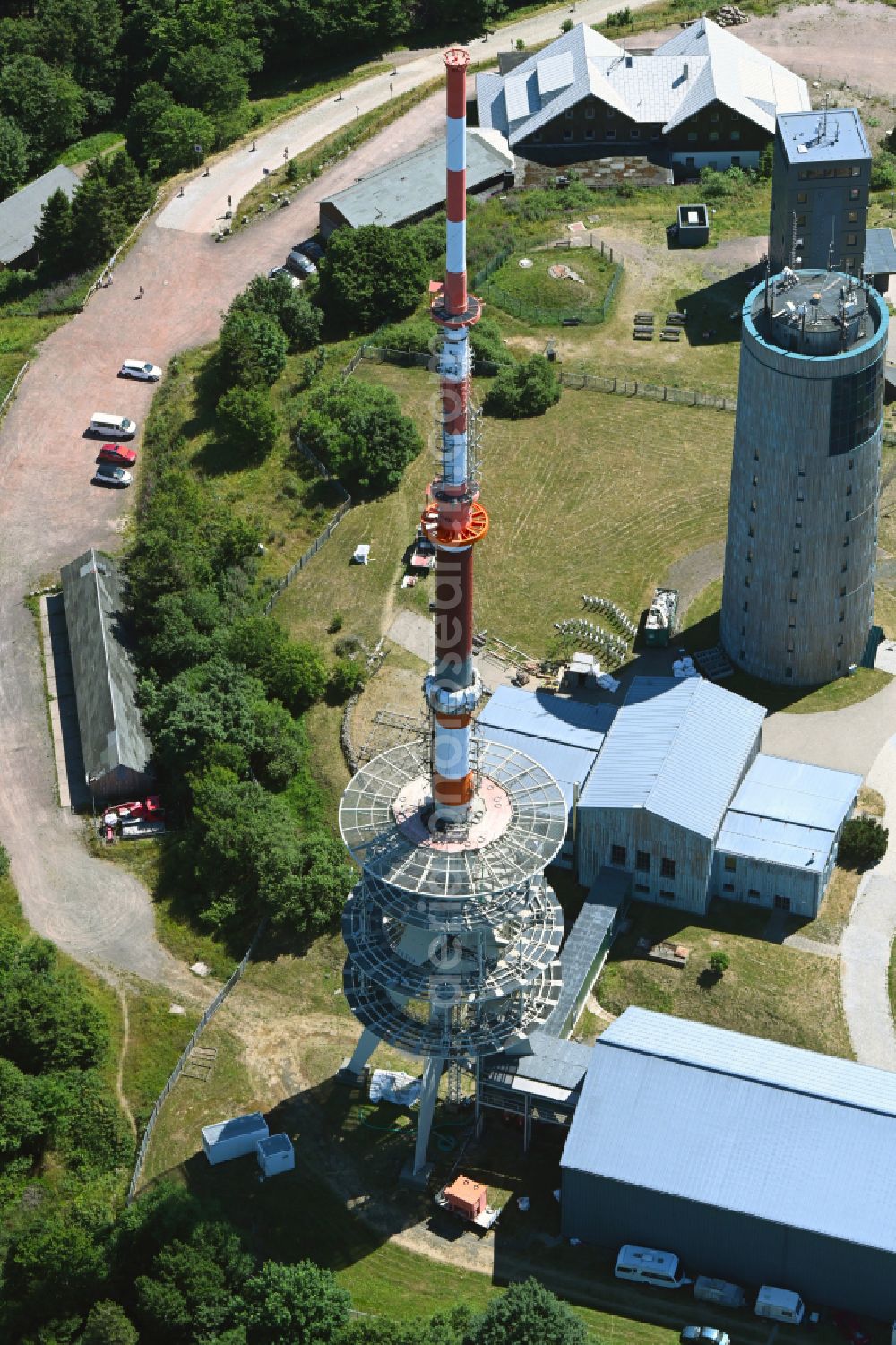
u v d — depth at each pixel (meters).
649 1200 148.62
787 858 174.00
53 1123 167.00
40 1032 170.50
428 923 155.62
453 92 135.25
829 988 170.62
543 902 167.25
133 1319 151.88
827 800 179.50
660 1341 146.88
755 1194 145.75
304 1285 148.25
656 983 172.75
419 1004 168.12
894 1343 144.38
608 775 178.75
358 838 161.25
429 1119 159.25
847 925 176.00
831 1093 149.62
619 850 178.00
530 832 160.50
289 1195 160.62
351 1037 173.62
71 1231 153.25
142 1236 153.50
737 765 179.62
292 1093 168.88
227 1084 169.88
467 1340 142.75
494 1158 162.12
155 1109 167.38
